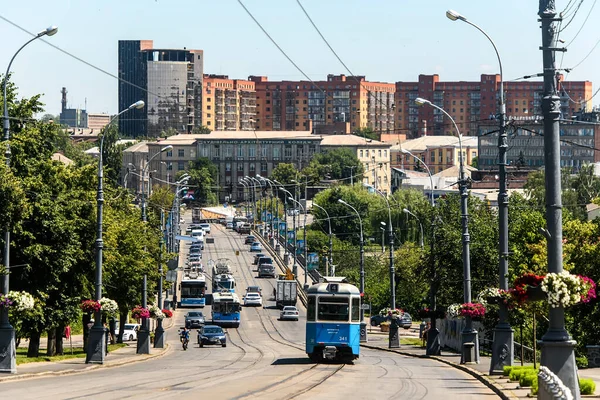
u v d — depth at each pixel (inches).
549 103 2481.5
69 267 5014.8
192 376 3836.1
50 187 4970.5
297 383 3521.2
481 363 4635.8
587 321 5014.8
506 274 4050.2
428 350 5713.6
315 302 4980.3
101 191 4817.9
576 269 4918.8
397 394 3127.5
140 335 5802.2
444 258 6466.5
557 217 2475.4
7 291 3900.1
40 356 5310.0
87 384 3334.2
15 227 4215.1
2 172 3900.1
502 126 4136.3
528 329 5201.8
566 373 2409.0
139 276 6486.2
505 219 4087.1
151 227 7859.3
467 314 4667.8
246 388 3216.0
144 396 2837.1
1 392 2972.4
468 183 5403.5
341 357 5012.3
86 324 6092.5
